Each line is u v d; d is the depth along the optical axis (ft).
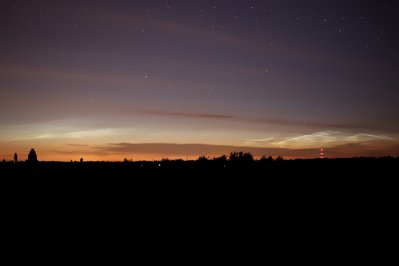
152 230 37.81
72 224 40.47
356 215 42.93
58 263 28.17
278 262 28.40
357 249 31.19
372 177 70.28
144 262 28.45
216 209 48.06
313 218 42.19
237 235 35.91
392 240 33.40
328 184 65.72
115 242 33.81
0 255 30.09
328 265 27.68
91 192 62.54
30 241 34.12
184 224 40.47
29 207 49.85
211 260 28.91
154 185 70.33
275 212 45.75
